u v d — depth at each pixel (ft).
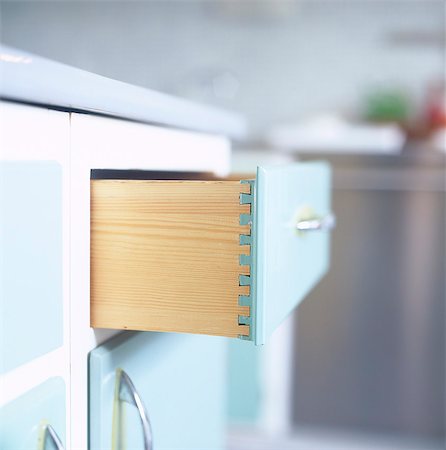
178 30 10.87
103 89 2.25
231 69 10.77
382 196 8.00
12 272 1.89
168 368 2.96
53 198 2.09
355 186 8.04
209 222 2.28
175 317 2.33
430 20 10.20
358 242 8.11
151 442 2.42
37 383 2.06
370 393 8.23
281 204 2.51
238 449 8.00
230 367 8.32
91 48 11.10
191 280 2.31
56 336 2.14
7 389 1.91
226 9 9.78
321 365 8.29
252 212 2.25
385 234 8.04
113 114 2.42
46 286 2.07
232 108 10.80
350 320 8.20
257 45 10.69
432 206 7.90
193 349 3.30
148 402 2.75
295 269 2.83
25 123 1.94
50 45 11.21
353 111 10.44
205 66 10.83
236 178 3.55
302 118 10.61
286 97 10.66
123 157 2.56
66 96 2.03
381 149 8.11
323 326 8.25
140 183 2.32
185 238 2.30
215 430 3.78
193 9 10.82
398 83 10.28
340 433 8.31
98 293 2.38
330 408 8.31
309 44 10.55
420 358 8.11
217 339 3.77
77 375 2.30
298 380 8.34
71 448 2.27
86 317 2.34
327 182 3.65
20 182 1.91
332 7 10.46
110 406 2.44
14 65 1.77
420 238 7.96
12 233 1.89
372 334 8.17
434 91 9.47
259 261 2.25
